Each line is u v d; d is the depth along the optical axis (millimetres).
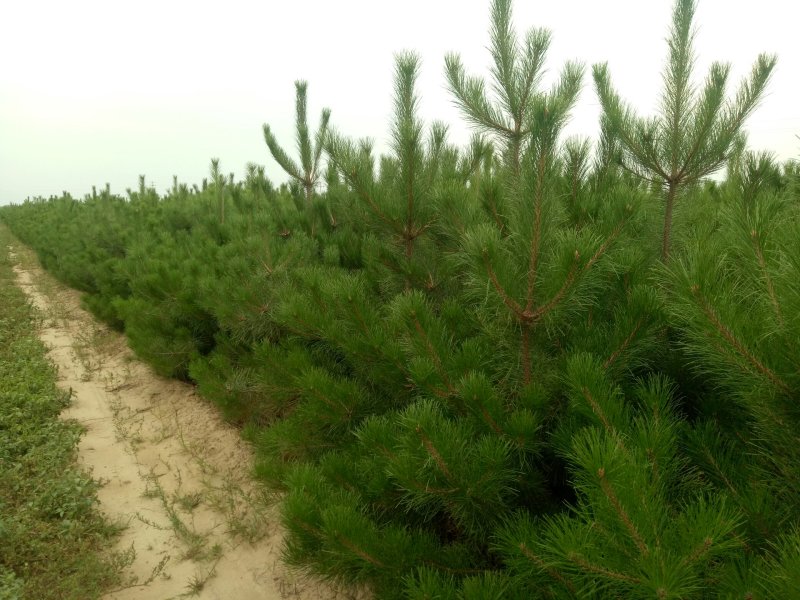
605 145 3357
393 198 3707
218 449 4938
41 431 5051
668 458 1569
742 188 3217
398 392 3045
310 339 3771
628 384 2211
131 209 13922
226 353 5465
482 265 1971
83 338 8930
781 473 1618
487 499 2062
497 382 2459
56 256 14570
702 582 1367
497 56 3574
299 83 6516
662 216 3117
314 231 5980
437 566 2172
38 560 3312
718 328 1371
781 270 1269
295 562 2371
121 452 5039
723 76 2811
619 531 1264
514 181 2312
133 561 3447
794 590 1100
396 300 2500
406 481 2033
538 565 1593
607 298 2428
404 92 3822
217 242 8016
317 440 3266
